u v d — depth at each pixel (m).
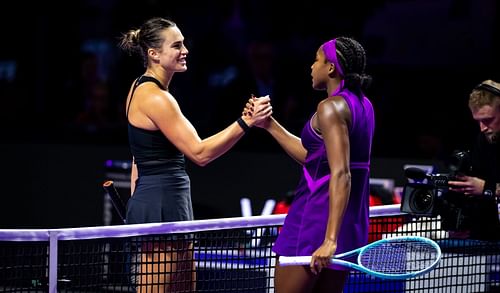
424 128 27.84
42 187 26.31
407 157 27.38
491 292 16.58
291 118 28.03
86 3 31.66
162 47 13.98
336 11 28.91
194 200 25.38
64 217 26.05
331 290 12.31
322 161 11.81
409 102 28.17
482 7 27.95
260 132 27.06
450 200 13.16
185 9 30.05
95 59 30.31
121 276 13.94
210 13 29.84
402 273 12.25
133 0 30.23
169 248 13.82
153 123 13.73
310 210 11.86
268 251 15.16
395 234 14.95
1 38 31.34
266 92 28.38
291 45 29.14
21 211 26.45
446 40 28.27
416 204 13.14
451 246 15.23
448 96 28.11
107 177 25.00
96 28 31.73
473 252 15.41
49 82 30.53
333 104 11.47
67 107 30.39
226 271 13.71
